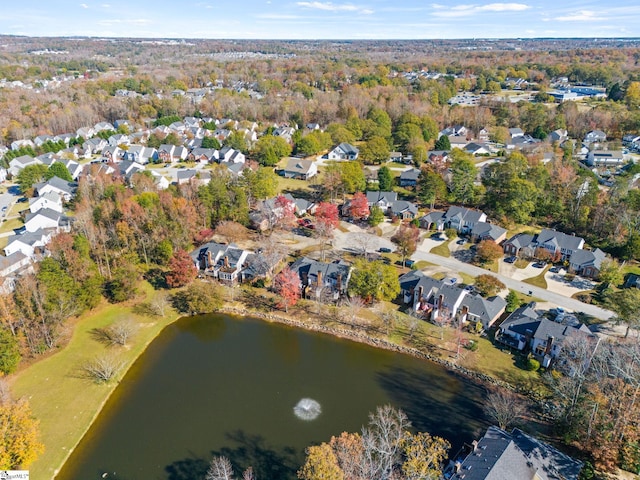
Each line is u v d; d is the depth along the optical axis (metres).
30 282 62.81
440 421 51.62
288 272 74.31
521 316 65.25
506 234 97.88
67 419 52.06
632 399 43.81
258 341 67.56
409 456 41.50
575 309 71.38
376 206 103.38
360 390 57.12
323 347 65.88
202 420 52.34
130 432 50.66
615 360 48.00
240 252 83.31
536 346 61.12
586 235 94.50
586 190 102.00
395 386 57.75
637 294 64.12
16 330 61.12
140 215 87.81
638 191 97.62
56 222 99.38
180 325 71.50
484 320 67.19
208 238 93.31
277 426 51.41
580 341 55.38
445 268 84.88
